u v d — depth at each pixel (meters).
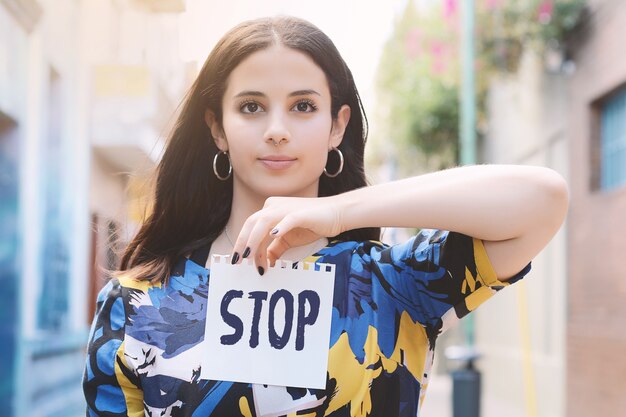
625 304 6.88
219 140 1.97
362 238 2.05
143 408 1.82
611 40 7.39
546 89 9.67
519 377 11.30
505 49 10.04
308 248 1.86
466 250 1.73
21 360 7.49
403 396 1.79
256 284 1.78
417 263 1.79
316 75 1.83
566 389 8.70
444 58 13.60
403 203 1.68
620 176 7.56
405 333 1.81
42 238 8.31
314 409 1.74
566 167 9.09
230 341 1.77
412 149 15.27
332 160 2.03
